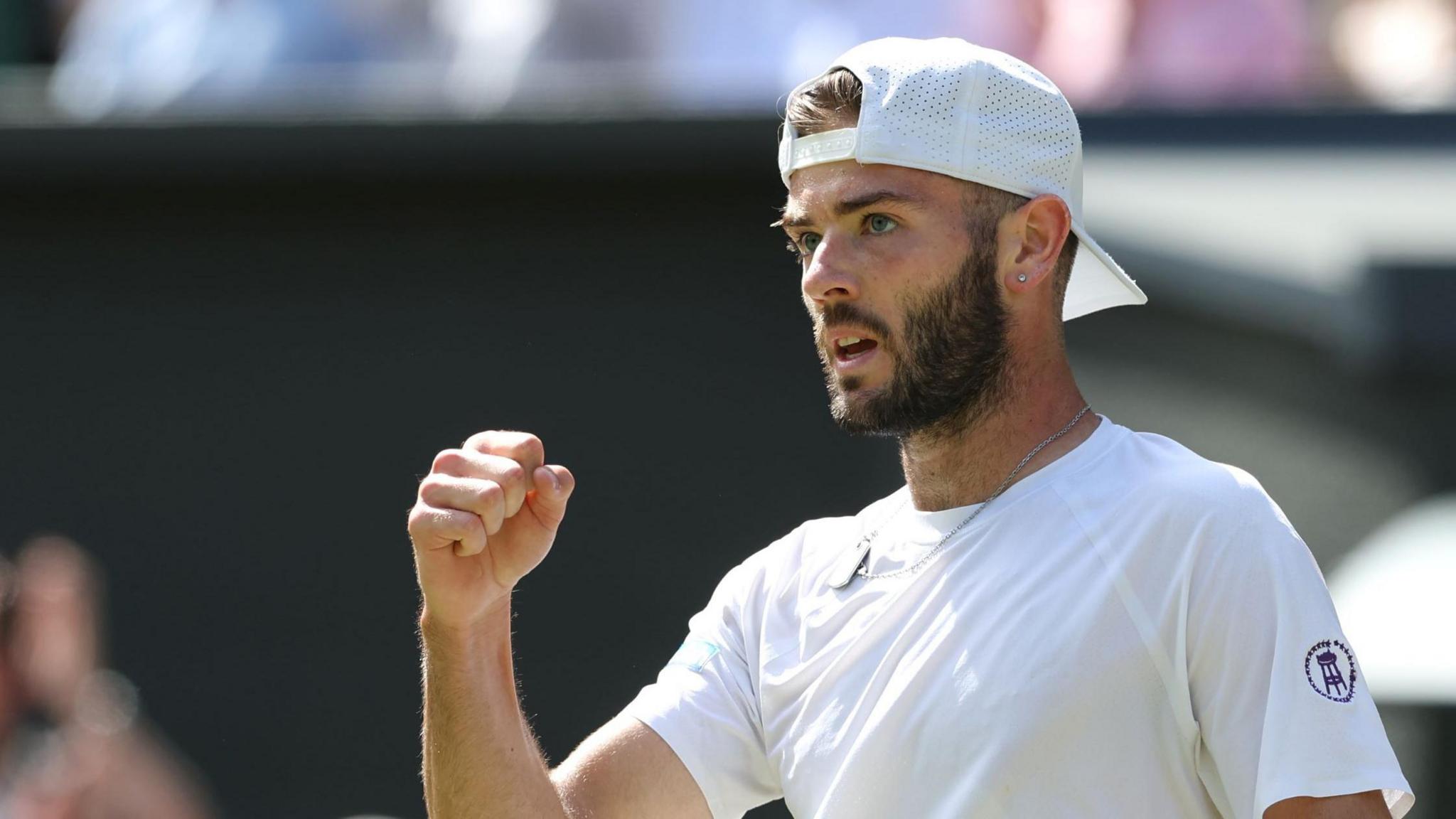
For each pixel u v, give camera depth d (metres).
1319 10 17.73
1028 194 7.16
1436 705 13.93
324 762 14.46
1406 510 15.75
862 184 7.07
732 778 7.63
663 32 16.83
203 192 14.69
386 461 14.60
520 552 7.03
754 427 14.48
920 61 7.14
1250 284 16.11
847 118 7.16
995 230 7.15
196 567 14.61
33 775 14.23
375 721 14.46
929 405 7.16
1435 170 16.98
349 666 14.50
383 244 14.66
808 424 14.43
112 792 14.23
